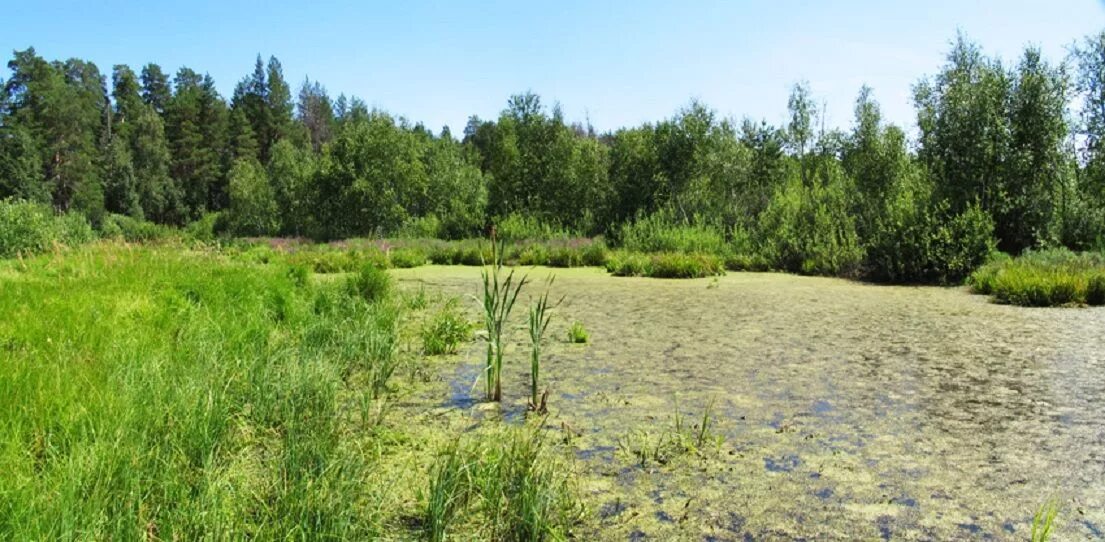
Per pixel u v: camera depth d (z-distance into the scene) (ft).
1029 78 55.47
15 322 16.92
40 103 182.29
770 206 63.21
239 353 17.92
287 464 10.76
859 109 69.26
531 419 14.98
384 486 11.23
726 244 62.34
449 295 37.93
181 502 9.00
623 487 11.38
